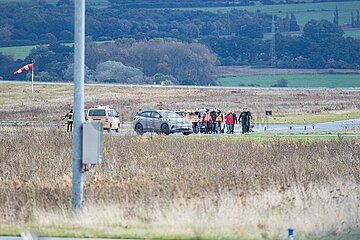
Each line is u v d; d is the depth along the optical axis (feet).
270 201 265.95
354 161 397.60
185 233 222.28
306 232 228.63
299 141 543.39
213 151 458.50
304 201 267.18
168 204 263.29
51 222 240.12
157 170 355.56
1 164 376.07
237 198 267.59
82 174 260.42
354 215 247.29
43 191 284.41
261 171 351.46
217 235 219.61
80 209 253.65
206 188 294.87
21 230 226.79
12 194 281.74
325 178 335.67
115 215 245.45
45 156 403.34
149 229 229.04
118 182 306.35
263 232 223.71
